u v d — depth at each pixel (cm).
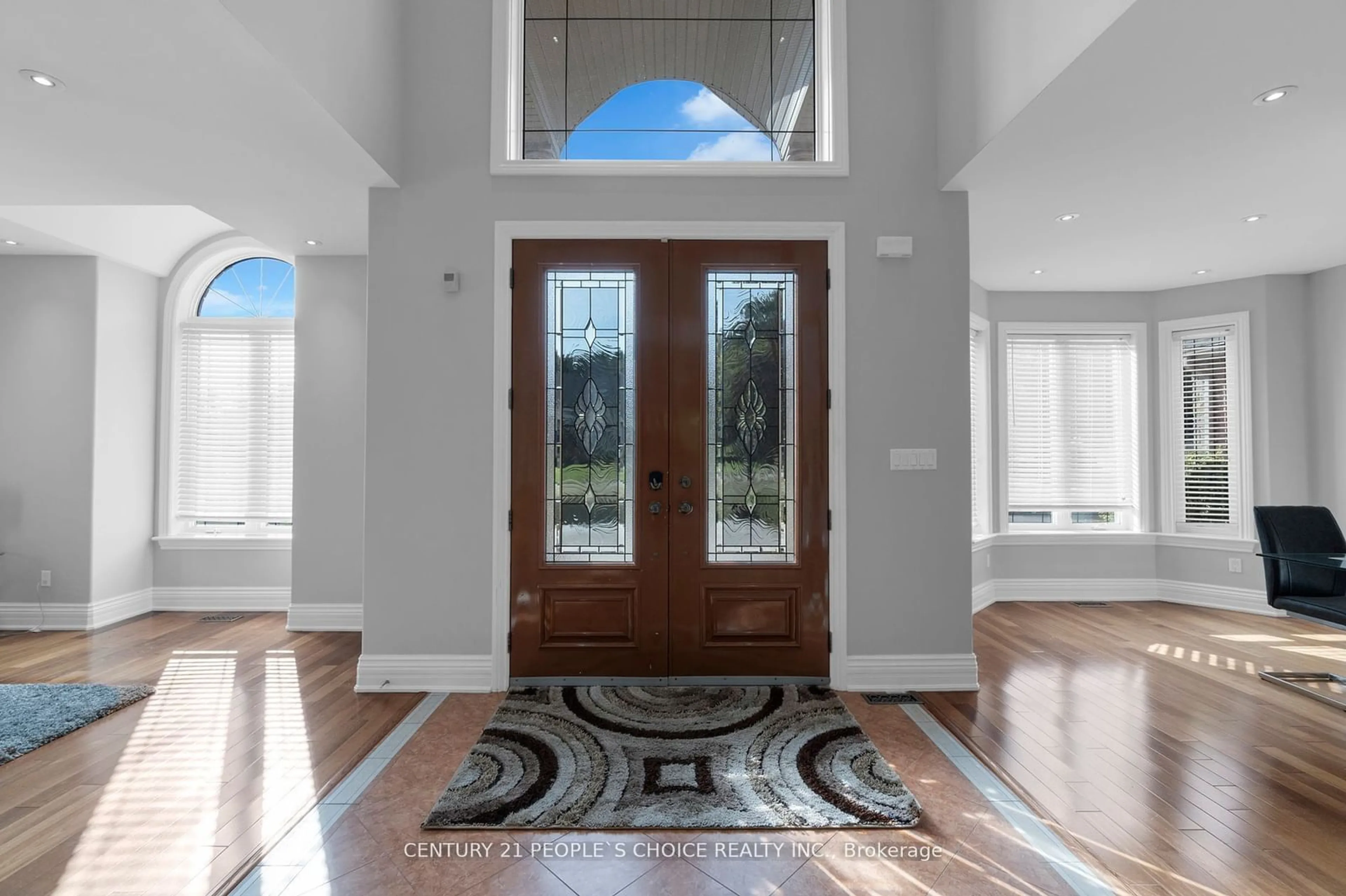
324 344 447
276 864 186
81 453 450
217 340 498
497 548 324
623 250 330
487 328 327
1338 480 462
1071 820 209
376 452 325
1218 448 503
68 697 306
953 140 313
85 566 446
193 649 393
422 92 329
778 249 331
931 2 334
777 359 333
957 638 327
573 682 325
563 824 205
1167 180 318
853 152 331
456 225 328
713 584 328
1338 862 187
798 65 359
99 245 442
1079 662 368
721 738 267
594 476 330
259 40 212
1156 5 194
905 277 331
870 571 328
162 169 307
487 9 331
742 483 331
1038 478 530
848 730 275
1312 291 477
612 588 327
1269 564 357
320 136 274
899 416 330
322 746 261
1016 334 530
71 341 452
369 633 323
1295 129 269
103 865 185
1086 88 238
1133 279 495
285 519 495
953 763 247
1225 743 265
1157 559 527
